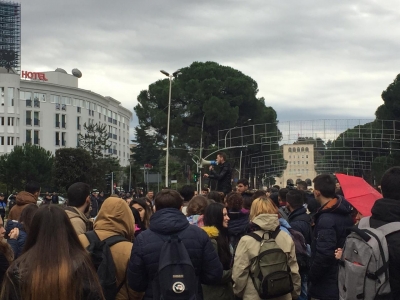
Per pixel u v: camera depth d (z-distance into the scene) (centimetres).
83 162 6122
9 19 13025
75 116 10438
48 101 9944
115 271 476
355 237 432
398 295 429
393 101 7400
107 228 503
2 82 9262
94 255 438
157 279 450
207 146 6569
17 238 630
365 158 7962
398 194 449
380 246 418
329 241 592
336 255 566
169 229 467
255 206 577
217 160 1160
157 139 6725
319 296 611
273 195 926
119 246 493
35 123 9762
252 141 6812
